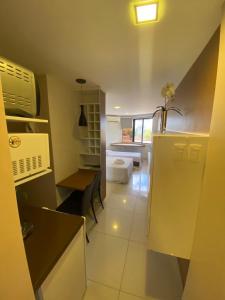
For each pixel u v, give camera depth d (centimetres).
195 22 94
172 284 150
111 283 150
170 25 97
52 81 201
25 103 98
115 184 399
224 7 79
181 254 118
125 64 159
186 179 105
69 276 106
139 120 684
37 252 89
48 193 219
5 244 48
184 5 81
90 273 160
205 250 93
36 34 109
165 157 106
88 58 146
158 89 253
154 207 116
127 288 146
